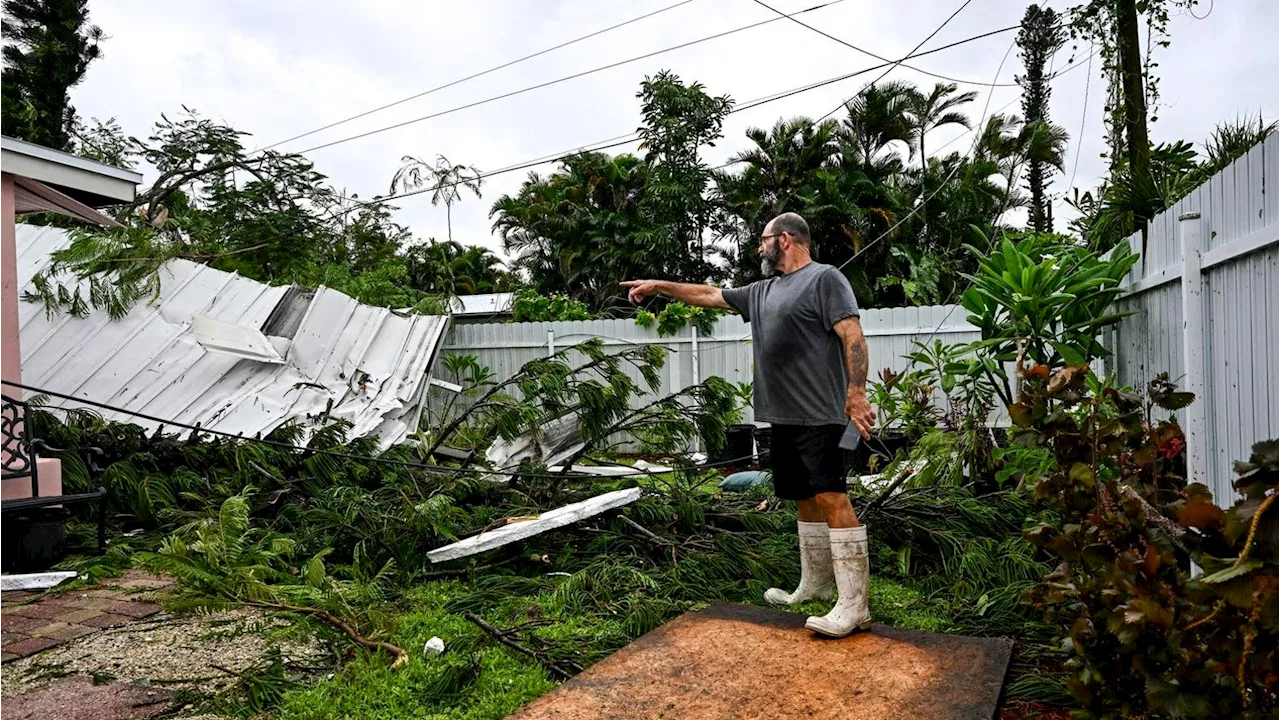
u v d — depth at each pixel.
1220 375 3.16
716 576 4.51
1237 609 1.79
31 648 3.63
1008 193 19.31
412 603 4.23
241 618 4.03
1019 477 5.13
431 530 4.95
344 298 9.52
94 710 2.98
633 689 2.93
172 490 6.20
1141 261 4.50
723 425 5.97
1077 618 2.57
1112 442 2.51
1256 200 2.80
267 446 6.29
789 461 3.84
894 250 17.86
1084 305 5.09
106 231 8.55
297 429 6.83
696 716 2.70
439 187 17.70
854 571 3.44
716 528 5.19
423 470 6.30
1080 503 2.48
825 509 3.53
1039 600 2.75
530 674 3.22
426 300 10.90
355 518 5.06
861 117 20.73
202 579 3.62
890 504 5.06
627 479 6.59
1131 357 4.67
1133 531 2.26
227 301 8.90
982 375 6.85
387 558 4.83
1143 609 1.92
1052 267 5.12
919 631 3.44
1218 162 5.15
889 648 3.24
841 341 3.62
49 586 4.64
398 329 9.82
